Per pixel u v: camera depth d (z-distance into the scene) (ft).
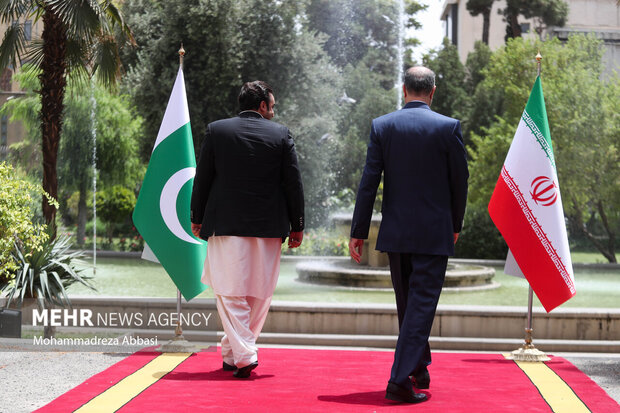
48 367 14.84
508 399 12.09
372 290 34.27
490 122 85.35
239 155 13.94
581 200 67.51
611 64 84.17
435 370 14.90
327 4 109.40
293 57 73.87
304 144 78.23
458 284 36.14
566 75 67.10
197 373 13.92
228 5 69.15
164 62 70.18
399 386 11.68
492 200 17.19
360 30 109.91
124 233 82.89
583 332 21.54
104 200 78.59
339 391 12.52
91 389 12.33
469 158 86.17
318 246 63.10
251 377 13.64
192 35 69.05
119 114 75.41
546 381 13.70
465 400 11.99
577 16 89.40
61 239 23.26
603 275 50.75
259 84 14.52
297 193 14.25
